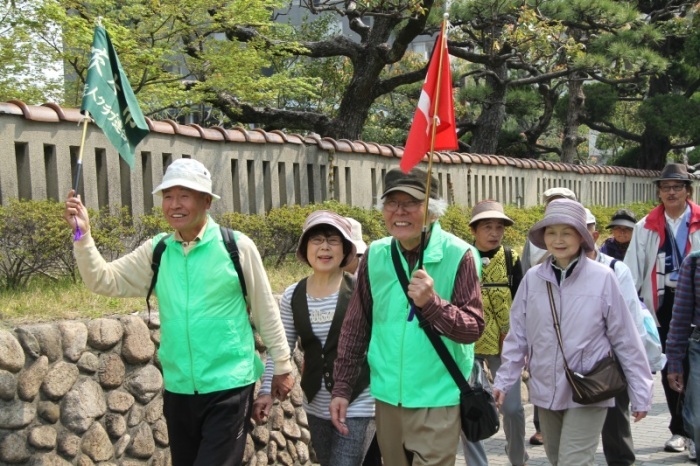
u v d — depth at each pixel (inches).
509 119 1114.1
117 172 310.7
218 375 165.9
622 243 316.5
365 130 993.5
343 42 655.8
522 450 241.9
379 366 161.9
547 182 733.9
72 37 441.7
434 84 163.0
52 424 184.9
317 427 192.9
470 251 161.8
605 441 221.0
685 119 1009.5
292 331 197.3
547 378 178.4
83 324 194.2
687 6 911.7
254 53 550.3
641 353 177.5
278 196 403.5
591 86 1085.1
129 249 288.4
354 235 219.5
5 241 239.3
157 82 517.7
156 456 211.2
